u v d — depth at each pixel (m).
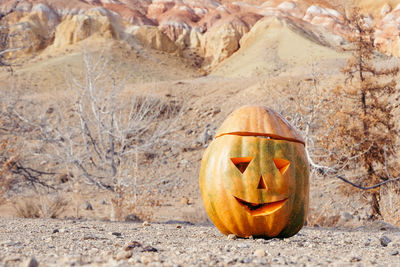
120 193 13.73
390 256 4.90
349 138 15.80
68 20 108.75
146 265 3.54
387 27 135.50
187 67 112.69
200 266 3.57
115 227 9.05
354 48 17.86
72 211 16.45
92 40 100.44
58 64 71.94
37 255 4.14
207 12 147.00
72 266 3.42
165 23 134.12
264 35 113.12
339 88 16.89
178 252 4.54
